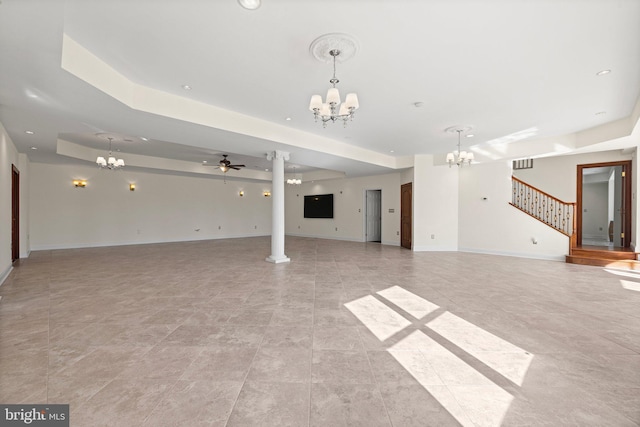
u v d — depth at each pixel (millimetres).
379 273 5613
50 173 8523
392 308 3580
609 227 9773
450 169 8727
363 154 7969
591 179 10969
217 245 10039
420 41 2945
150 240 10453
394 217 10219
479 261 7016
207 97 4375
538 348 2551
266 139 5539
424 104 4648
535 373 2166
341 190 12016
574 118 5355
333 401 1841
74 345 2582
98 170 9344
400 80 3809
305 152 6781
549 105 4699
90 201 9203
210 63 3379
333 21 2633
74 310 3473
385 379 2084
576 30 2768
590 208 11273
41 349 2504
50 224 8531
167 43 2980
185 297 4004
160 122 4473
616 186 8102
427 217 8750
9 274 5371
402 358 2379
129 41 2949
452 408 1781
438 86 3992
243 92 4195
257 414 1720
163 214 10773
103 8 2445
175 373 2150
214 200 12203
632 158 7023
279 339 2715
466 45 3020
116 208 9703
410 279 5113
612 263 6273
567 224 7910
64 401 1823
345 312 3436
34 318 3209
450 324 3080
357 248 9398
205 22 2641
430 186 8750
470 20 2623
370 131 6223
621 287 4598
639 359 2363
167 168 9609
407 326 3027
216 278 5145
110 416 1693
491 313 3408
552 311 3475
